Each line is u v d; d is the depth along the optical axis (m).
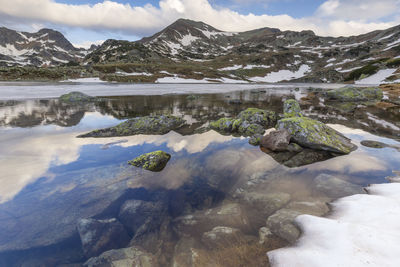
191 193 6.50
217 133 13.53
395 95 34.66
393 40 173.62
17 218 5.12
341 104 27.55
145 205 5.86
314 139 9.93
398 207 4.86
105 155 9.44
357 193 6.00
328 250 3.73
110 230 4.85
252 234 4.57
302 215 4.95
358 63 135.25
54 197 6.06
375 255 3.41
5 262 4.02
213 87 68.81
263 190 6.50
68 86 58.25
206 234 4.63
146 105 27.02
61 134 12.54
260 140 11.12
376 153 9.28
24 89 45.78
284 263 3.63
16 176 7.18
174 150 10.24
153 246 4.44
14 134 12.29
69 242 4.52
